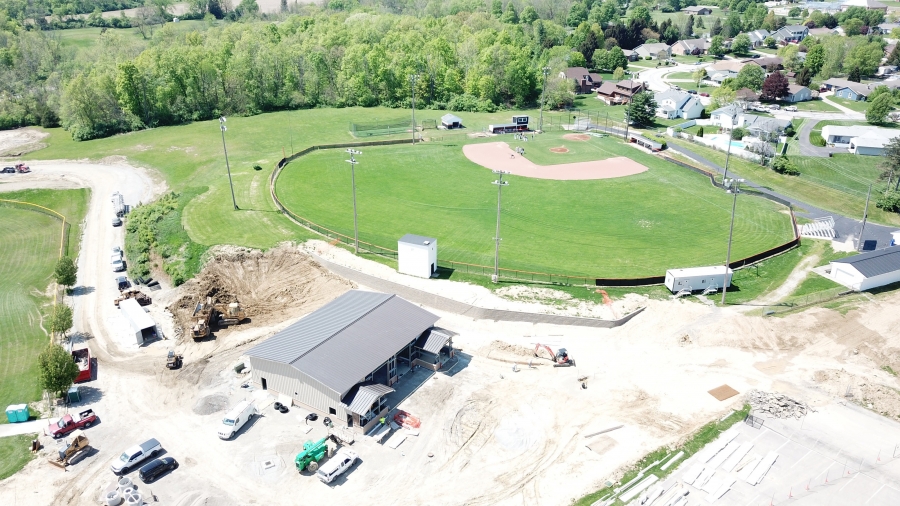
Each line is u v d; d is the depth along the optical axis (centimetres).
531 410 6025
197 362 6856
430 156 13638
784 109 18438
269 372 6194
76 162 13762
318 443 5362
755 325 7206
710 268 8156
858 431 5731
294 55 18375
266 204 10638
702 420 5859
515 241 9475
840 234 9938
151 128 16362
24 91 17575
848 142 14688
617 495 5012
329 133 15550
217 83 17488
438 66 18862
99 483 5200
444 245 9325
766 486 5112
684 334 7150
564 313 7494
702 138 15175
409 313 6875
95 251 9788
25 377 6669
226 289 8375
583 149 14425
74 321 7794
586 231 9856
